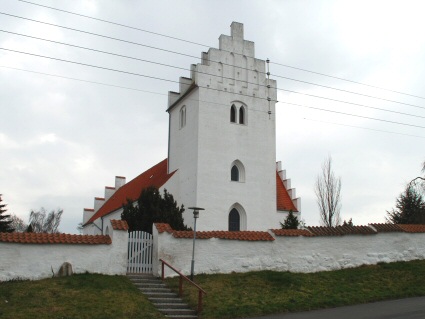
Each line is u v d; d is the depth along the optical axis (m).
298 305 21.00
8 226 50.88
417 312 19.02
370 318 18.25
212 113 38.72
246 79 40.59
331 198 51.81
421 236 29.42
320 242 27.39
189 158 38.97
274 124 40.91
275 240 26.64
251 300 21.53
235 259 25.73
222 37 40.31
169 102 44.09
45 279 22.20
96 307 19.41
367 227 28.70
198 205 36.75
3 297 19.77
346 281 25.02
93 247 23.66
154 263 24.77
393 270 26.77
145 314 19.41
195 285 20.94
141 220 29.48
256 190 38.97
